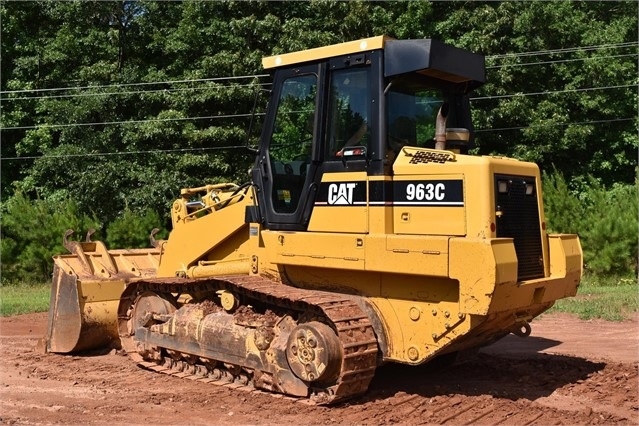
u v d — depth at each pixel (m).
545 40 21.28
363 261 6.60
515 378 7.74
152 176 20.89
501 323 6.64
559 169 22.19
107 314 9.18
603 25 22.39
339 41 20.53
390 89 6.85
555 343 9.98
